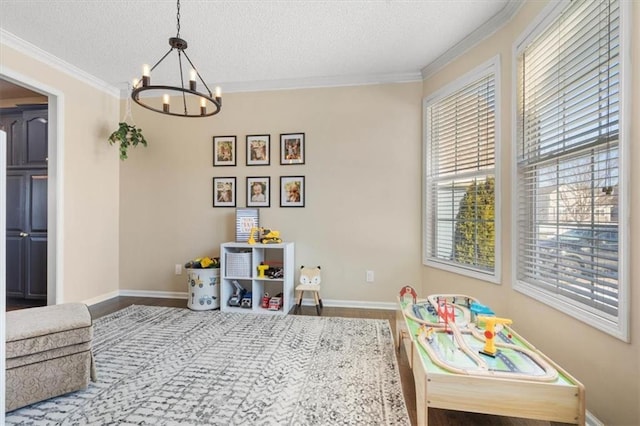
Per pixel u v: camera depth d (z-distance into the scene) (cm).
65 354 164
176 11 222
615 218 139
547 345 183
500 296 235
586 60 156
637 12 125
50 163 299
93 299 338
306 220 343
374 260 333
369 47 274
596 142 149
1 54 252
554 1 175
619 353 132
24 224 345
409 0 213
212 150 358
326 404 159
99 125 346
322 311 318
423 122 321
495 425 148
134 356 212
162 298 362
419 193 325
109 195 360
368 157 333
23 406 152
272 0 211
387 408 157
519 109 216
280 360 206
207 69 316
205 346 229
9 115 349
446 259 298
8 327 154
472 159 268
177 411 153
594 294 150
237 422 145
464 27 244
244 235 341
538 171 198
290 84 342
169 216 366
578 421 117
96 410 153
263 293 340
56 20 234
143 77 177
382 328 267
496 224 238
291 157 345
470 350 145
